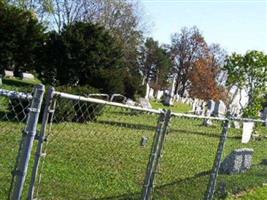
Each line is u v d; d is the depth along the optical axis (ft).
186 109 144.36
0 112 23.06
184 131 31.12
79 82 98.12
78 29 99.14
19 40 112.68
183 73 252.83
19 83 107.86
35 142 28.91
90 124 23.04
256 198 28.66
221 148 23.12
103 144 26.78
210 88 203.10
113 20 178.91
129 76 108.06
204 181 27.35
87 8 176.35
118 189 23.57
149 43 270.67
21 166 12.40
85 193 21.68
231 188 28.68
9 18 111.55
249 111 87.56
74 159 25.90
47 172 23.22
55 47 98.99
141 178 26.30
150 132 31.91
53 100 12.71
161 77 268.41
